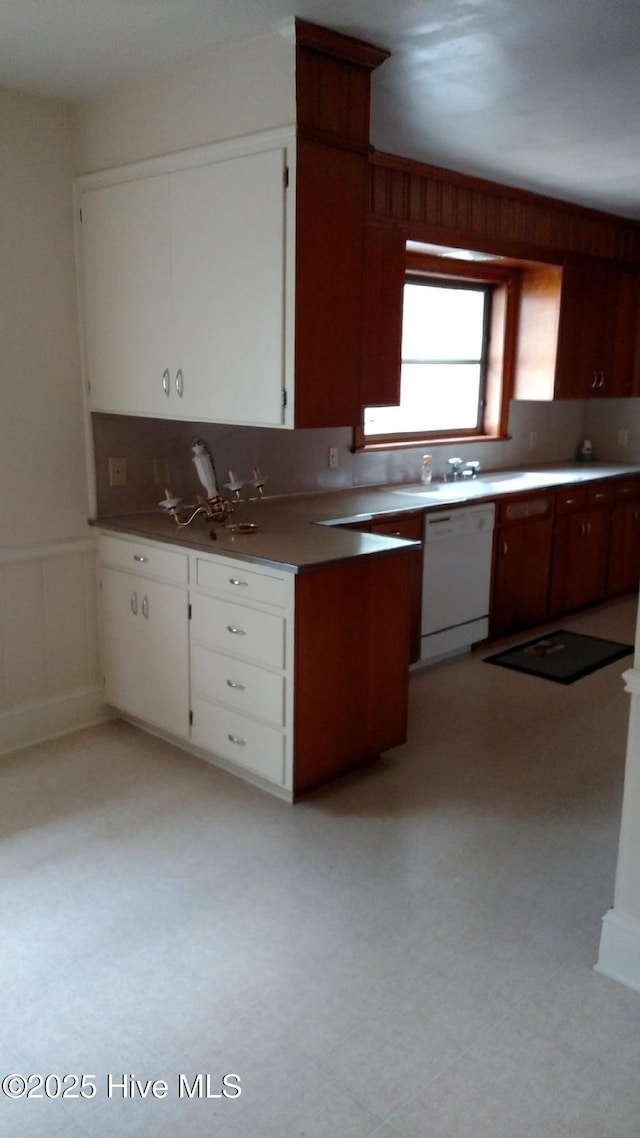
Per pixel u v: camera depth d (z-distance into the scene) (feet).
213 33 8.78
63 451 11.76
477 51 8.98
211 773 11.07
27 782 10.79
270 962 7.54
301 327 9.29
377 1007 7.01
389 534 13.58
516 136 12.08
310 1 7.86
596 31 8.41
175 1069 6.36
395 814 10.09
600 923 8.16
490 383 18.63
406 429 17.06
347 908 8.31
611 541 19.42
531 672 15.01
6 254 10.85
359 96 9.31
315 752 10.34
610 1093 6.21
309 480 15.01
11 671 11.68
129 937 7.85
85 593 12.30
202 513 12.32
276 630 9.86
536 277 17.89
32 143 10.92
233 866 9.00
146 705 11.94
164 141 10.16
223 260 9.75
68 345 11.67
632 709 7.09
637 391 20.34
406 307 16.44
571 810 10.25
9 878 8.75
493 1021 6.88
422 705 13.47
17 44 9.11
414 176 13.85
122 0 7.95
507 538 16.25
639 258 19.56
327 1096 6.15
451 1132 5.87
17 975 7.33
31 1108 6.03
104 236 11.17
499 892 8.61
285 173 8.94
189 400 10.53
